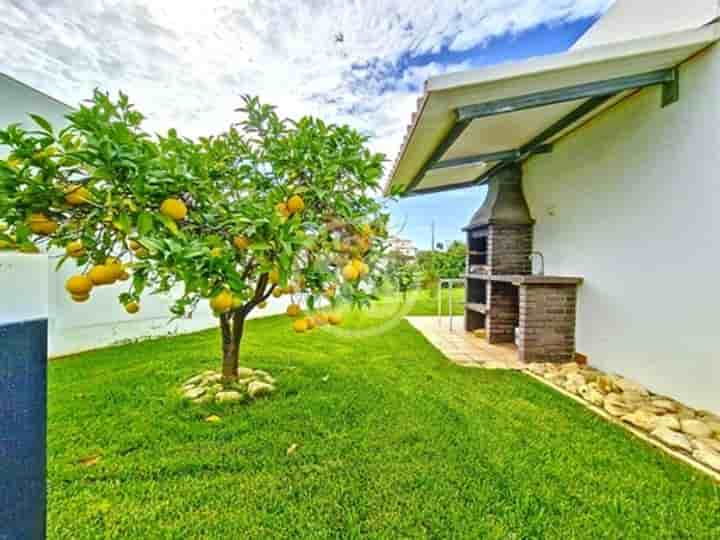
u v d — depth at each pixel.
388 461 2.39
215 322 7.93
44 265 0.94
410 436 2.72
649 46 3.11
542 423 2.97
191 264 1.57
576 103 4.15
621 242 4.22
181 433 2.74
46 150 1.54
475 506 1.98
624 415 3.10
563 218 5.46
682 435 2.71
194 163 2.22
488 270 6.52
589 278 4.82
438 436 2.73
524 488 2.13
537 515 1.91
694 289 3.30
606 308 4.48
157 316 6.65
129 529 1.79
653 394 3.72
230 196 2.77
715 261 3.11
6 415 0.84
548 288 5.05
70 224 1.59
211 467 2.31
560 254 5.55
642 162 3.91
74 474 2.22
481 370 4.57
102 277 1.49
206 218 1.93
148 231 1.51
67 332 5.16
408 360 4.89
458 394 3.62
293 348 5.49
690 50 3.20
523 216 6.48
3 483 0.83
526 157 6.22
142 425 2.86
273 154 2.68
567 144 5.36
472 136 4.88
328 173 2.48
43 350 0.93
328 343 5.86
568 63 3.10
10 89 2.90
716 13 3.13
